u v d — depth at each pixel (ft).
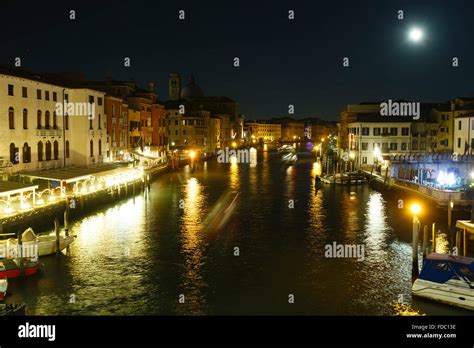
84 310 72.54
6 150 147.02
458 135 203.51
